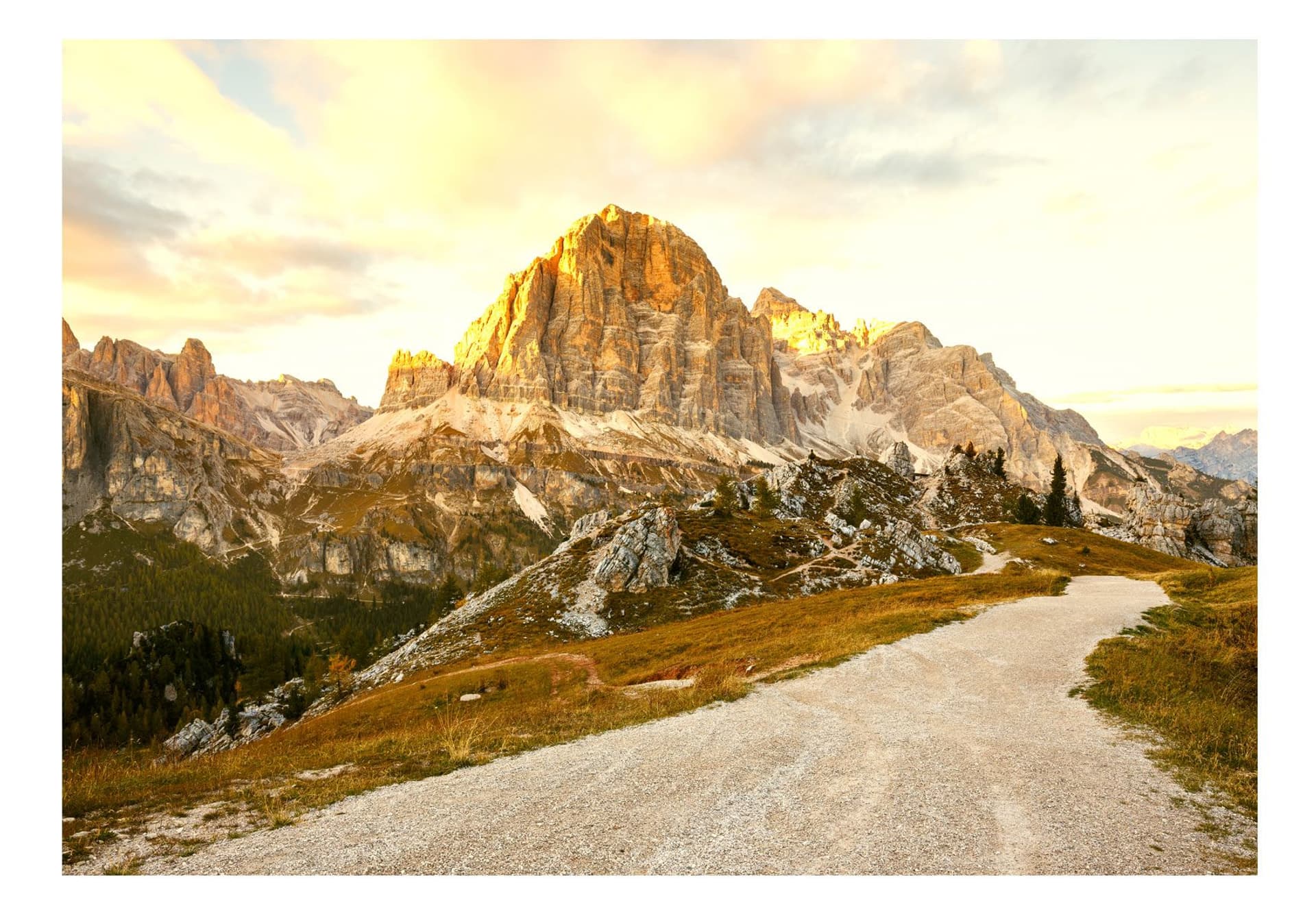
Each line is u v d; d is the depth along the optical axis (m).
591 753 20.28
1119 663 31.14
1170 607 47.78
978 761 19.08
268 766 20.89
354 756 21.53
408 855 13.51
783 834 14.36
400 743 23.81
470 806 16.03
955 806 15.88
